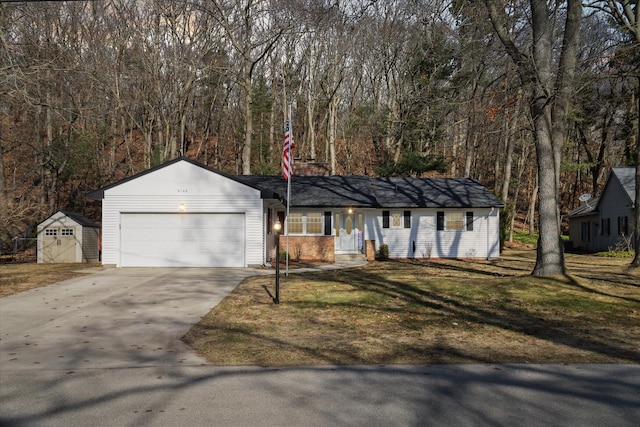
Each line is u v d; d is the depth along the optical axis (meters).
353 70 39.59
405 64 33.06
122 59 35.16
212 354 7.50
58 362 7.12
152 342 8.34
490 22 14.05
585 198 32.84
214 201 19.69
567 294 12.52
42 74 18.94
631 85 17.61
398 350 7.73
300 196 24.81
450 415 4.96
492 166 49.09
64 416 4.96
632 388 5.87
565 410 5.12
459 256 25.42
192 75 33.91
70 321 10.09
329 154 42.12
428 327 9.44
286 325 9.61
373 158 48.91
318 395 5.57
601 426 4.69
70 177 34.66
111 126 39.09
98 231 25.89
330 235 24.38
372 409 5.12
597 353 7.60
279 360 7.13
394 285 14.68
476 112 16.58
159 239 19.69
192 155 46.38
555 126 14.14
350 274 17.83
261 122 42.38
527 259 25.45
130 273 17.84
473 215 25.55
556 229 14.36
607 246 31.42
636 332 9.13
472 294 12.91
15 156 33.66
